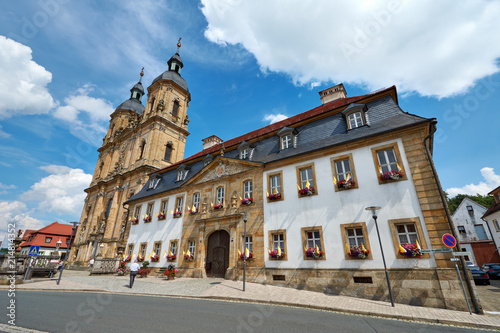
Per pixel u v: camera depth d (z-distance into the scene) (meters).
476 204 37.94
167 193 23.95
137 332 5.90
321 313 8.68
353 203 13.13
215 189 19.84
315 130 17.11
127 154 43.62
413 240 11.36
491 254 30.08
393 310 8.98
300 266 13.68
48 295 11.67
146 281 17.02
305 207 14.65
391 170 12.88
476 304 9.06
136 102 56.91
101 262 22.70
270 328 6.50
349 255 12.36
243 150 20.48
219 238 18.59
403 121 13.16
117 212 37.94
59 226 61.25
